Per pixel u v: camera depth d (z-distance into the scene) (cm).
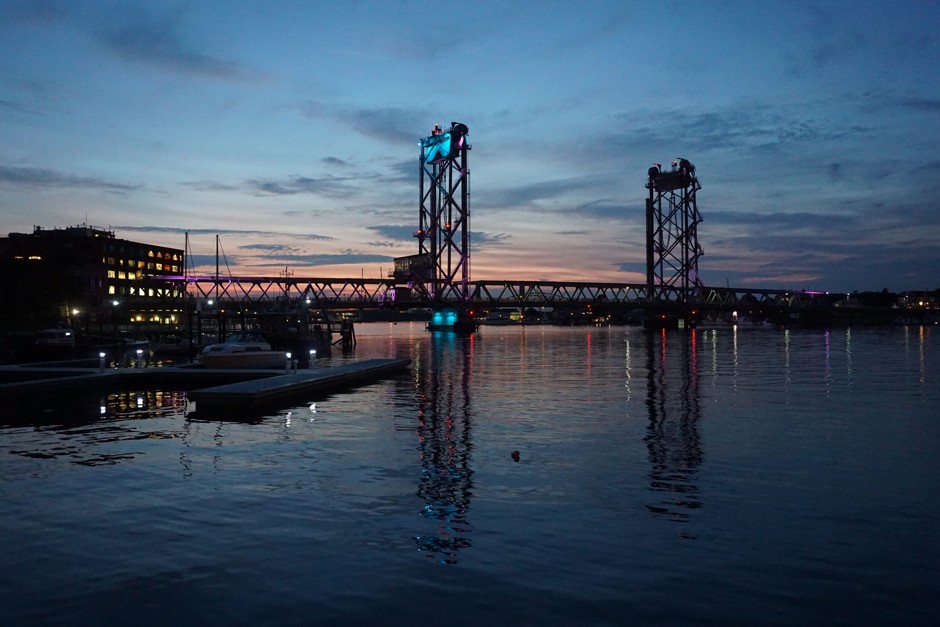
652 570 1141
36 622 966
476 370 5666
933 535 1310
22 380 4475
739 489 1642
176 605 1016
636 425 2617
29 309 10112
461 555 1208
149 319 17262
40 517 1429
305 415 2930
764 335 17462
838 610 1002
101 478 1772
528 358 7612
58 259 12600
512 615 986
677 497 1573
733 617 980
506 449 2142
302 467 1895
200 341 8644
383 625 957
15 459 2017
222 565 1163
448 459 1997
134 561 1180
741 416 2847
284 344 8106
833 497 1569
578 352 9025
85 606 1012
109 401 3491
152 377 4294
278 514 1446
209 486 1686
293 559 1188
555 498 1568
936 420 2712
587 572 1134
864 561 1180
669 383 4400
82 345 8562
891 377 4788
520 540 1282
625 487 1664
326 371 4375
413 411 3045
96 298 16238
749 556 1202
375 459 2000
